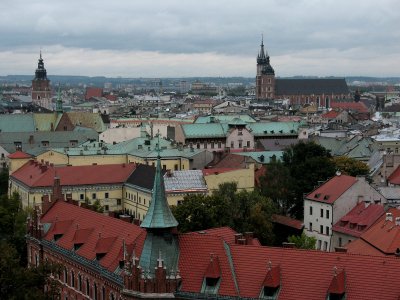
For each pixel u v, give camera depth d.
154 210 93.94
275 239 168.88
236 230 157.25
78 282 122.25
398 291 83.88
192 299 91.12
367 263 87.62
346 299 85.56
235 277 91.81
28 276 99.31
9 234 165.62
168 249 93.69
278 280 89.75
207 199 154.38
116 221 122.75
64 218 137.62
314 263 89.94
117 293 107.00
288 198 197.50
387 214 142.25
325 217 170.75
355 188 168.62
